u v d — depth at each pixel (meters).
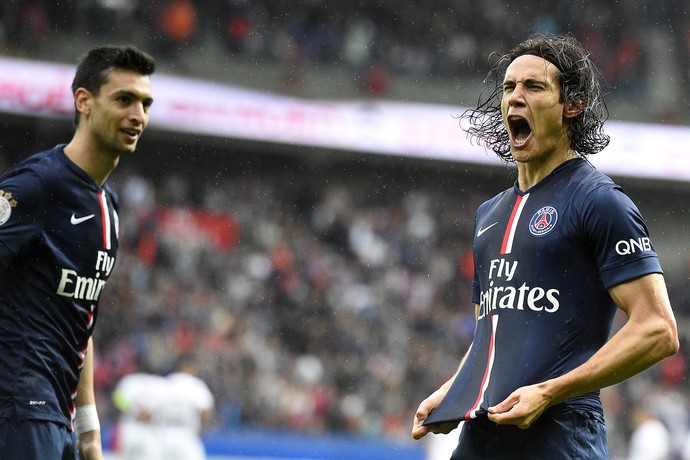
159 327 52.47
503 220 10.28
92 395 12.77
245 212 66.00
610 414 53.19
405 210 70.25
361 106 67.81
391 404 55.03
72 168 11.91
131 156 65.12
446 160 68.81
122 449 29.78
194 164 66.56
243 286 58.81
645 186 73.00
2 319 11.57
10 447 11.30
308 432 50.62
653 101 74.69
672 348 9.16
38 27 61.09
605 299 9.69
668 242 73.25
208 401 30.55
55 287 11.71
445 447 34.84
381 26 73.19
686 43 77.56
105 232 12.12
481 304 10.41
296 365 54.25
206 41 67.19
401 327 61.34
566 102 9.99
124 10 64.50
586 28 77.12
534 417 9.06
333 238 66.81
